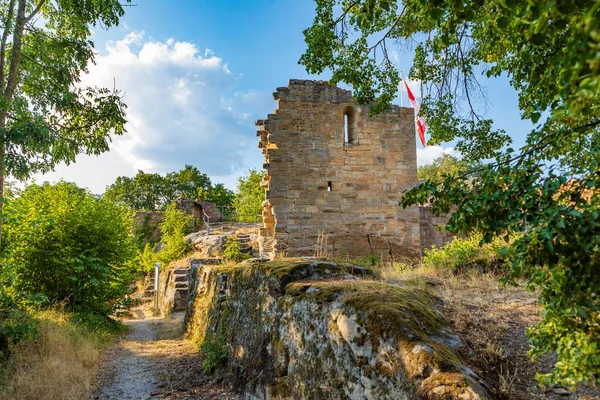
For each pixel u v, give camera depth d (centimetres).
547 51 213
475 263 650
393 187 1205
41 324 659
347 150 1191
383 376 282
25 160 555
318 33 482
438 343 283
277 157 1144
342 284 407
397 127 1232
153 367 654
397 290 380
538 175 187
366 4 303
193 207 2575
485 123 535
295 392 380
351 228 1161
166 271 1564
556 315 194
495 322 375
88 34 695
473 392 217
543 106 199
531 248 179
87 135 704
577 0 130
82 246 903
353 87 565
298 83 1184
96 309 959
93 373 586
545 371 280
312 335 379
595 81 110
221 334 647
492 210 195
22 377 490
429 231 1549
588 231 157
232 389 523
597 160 176
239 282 646
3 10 620
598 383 169
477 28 344
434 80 518
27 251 812
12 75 595
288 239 1118
